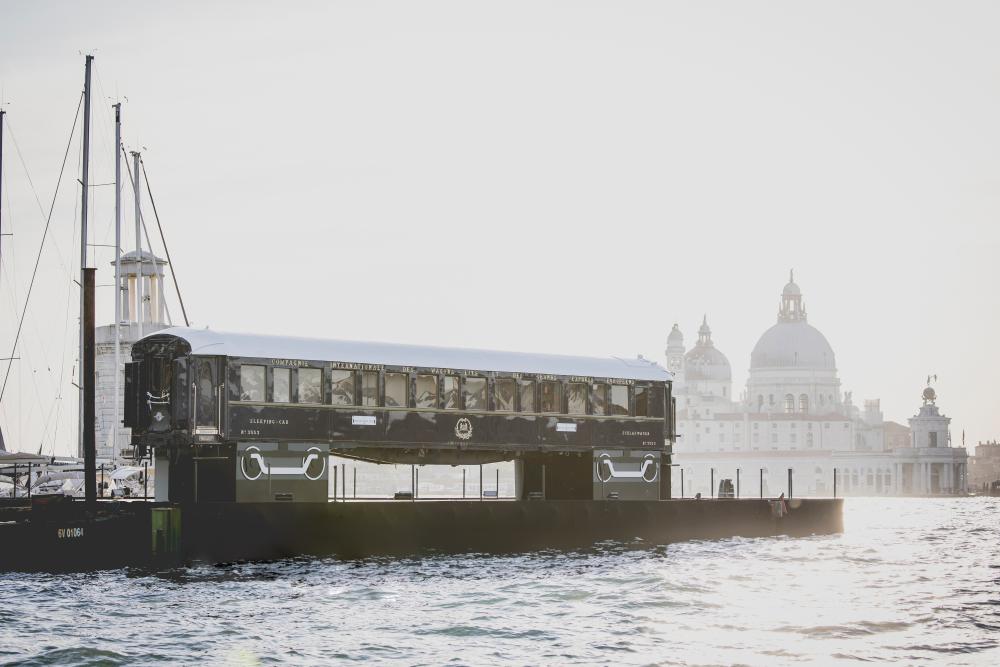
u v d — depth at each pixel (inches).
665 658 1514.5
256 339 2321.6
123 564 2151.8
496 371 2573.8
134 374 2367.1
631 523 2714.1
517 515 2527.1
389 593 2014.0
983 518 5880.9
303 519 2258.9
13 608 1811.0
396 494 2539.4
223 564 2177.7
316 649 1550.2
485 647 1577.3
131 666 1453.0
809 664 1483.8
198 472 2332.7
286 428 2313.0
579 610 1871.3
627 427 2748.5
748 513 2984.7
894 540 3604.8
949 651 1560.0
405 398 2461.9
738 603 1964.8
